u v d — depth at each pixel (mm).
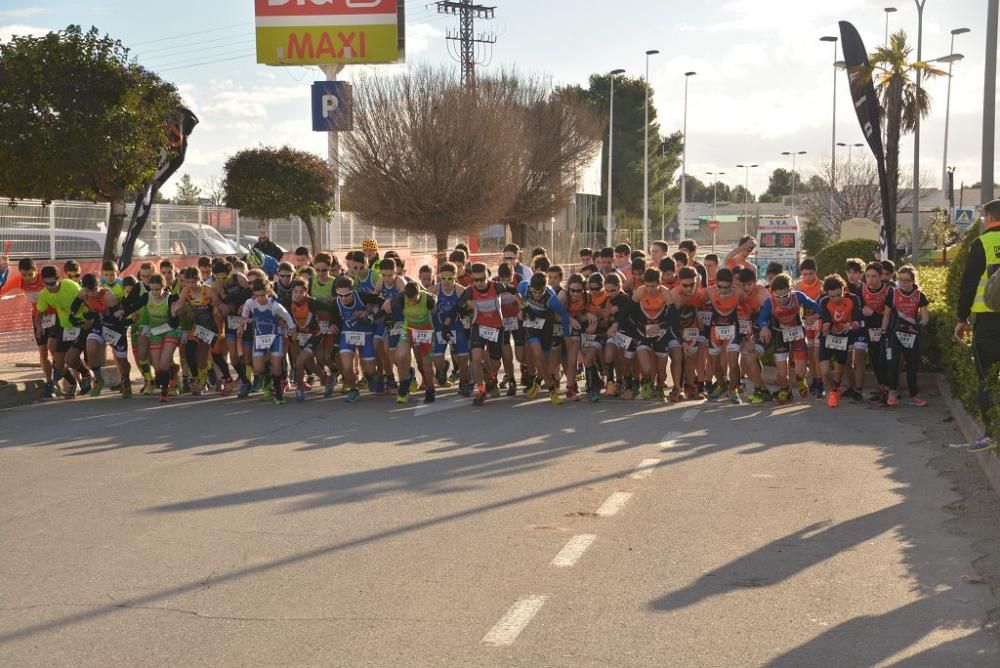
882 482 8500
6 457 9773
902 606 5469
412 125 37312
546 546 6625
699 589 5762
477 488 8312
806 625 5188
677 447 10102
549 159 45031
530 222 46906
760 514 7438
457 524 7191
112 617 5387
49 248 22266
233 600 5633
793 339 13102
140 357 14375
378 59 36406
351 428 11375
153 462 9477
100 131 18312
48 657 4855
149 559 6406
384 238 42500
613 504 7742
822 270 26672
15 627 5254
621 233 72688
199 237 29453
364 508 7664
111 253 20328
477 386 13195
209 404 13453
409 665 4699
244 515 7477
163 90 19859
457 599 5613
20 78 18188
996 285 8258
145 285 14320
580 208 67938
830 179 64875
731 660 4734
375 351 14039
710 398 13617
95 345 14328
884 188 23641
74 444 10453
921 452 9836
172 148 20906
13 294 19734
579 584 5859
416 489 8289
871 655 4789
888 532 6949
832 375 13023
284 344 13773
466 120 37750
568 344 13422
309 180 36219
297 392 13719
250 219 34594
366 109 37531
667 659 4750
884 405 12914
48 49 18328
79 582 5965
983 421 9586
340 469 9094
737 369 13133
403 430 11219
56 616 5406
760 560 6309
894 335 12758
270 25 36531
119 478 8773
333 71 37375
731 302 13078
